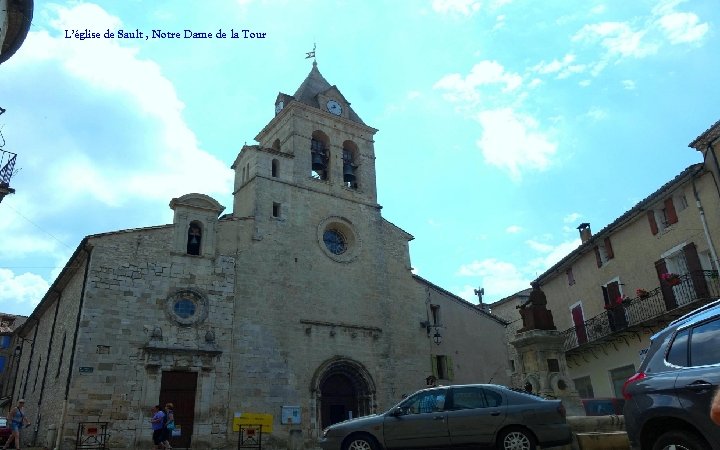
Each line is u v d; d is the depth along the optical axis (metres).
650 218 23.22
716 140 19.48
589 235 29.61
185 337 21.22
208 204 23.86
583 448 10.41
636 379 6.79
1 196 14.68
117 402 19.16
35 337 33.12
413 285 29.05
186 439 20.03
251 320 22.92
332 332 24.86
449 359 28.19
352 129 30.98
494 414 9.89
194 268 22.47
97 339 19.55
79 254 21.94
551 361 17.58
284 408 22.20
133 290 20.84
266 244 24.67
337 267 26.47
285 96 30.56
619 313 24.31
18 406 18.42
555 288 30.92
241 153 27.53
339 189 28.66
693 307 19.77
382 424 10.48
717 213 19.64
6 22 15.66
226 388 21.31
